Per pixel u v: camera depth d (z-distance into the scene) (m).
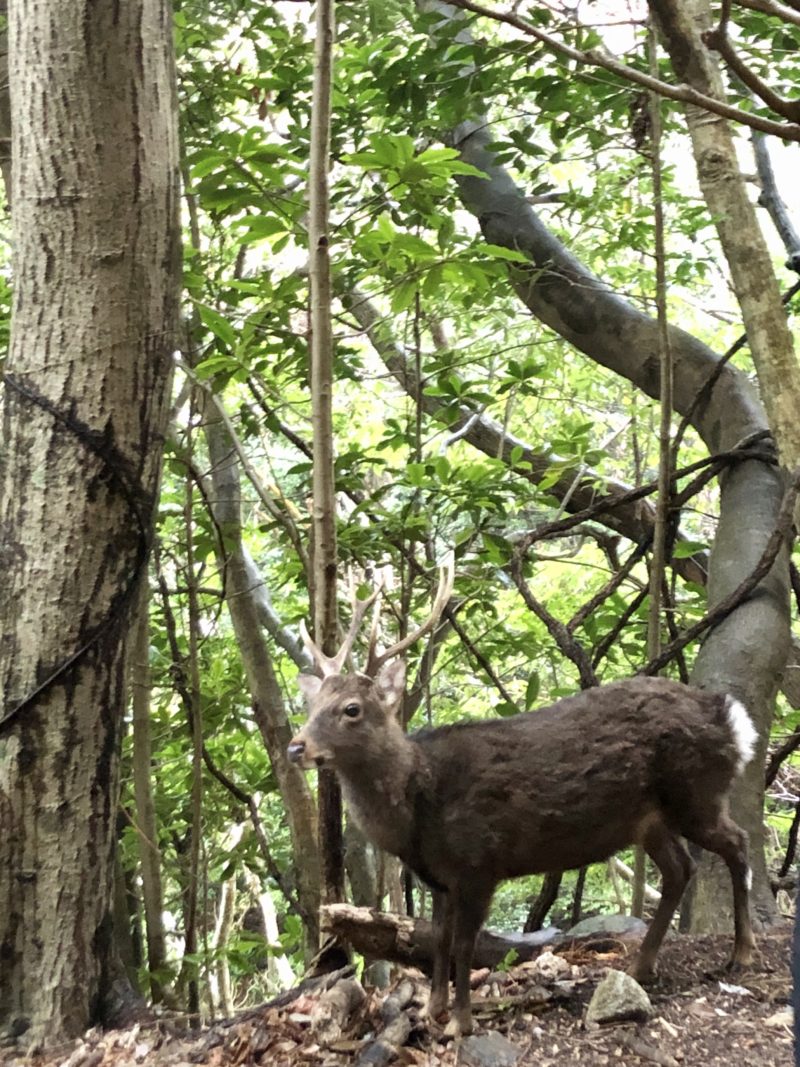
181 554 5.64
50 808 3.13
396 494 5.05
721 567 4.46
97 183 3.07
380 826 2.83
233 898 7.61
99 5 3.02
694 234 5.05
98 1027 3.21
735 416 4.92
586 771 2.80
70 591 3.12
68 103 3.04
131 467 3.17
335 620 3.40
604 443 8.09
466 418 5.91
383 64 4.46
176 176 3.25
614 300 5.46
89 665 3.15
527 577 5.43
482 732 2.90
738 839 2.96
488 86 4.43
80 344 3.10
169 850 5.91
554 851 2.84
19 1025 3.12
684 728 2.88
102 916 3.27
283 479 7.31
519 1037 2.74
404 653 3.17
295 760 2.71
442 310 5.35
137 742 4.29
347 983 3.08
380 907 4.64
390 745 2.79
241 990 9.08
